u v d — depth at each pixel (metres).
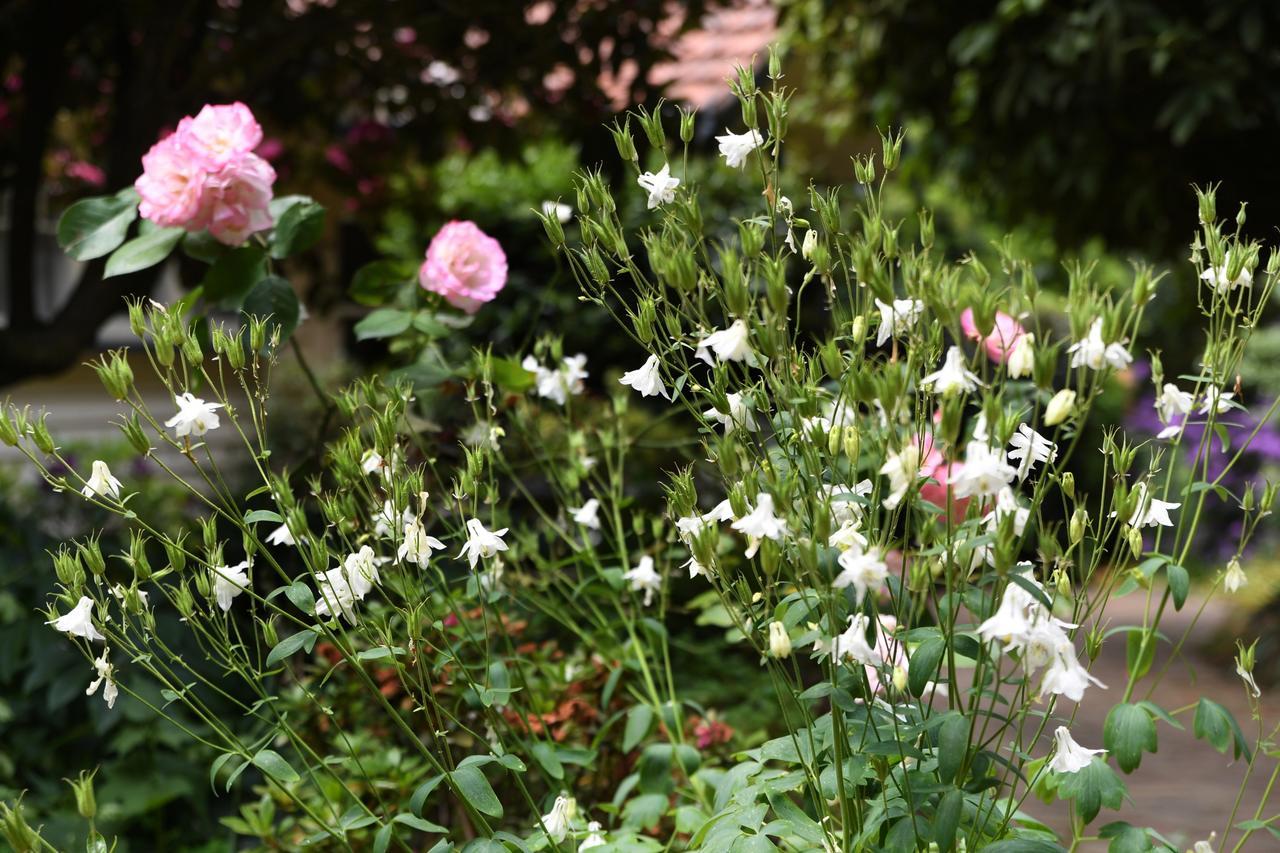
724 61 8.96
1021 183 7.14
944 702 2.98
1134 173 6.70
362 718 3.05
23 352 4.74
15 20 5.00
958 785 1.68
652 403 7.34
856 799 1.81
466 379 3.03
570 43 4.98
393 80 5.39
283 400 7.17
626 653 2.83
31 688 3.59
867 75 7.59
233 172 2.73
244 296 2.88
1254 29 5.70
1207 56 5.89
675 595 4.18
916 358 1.71
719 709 3.80
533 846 2.08
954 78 6.98
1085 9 6.16
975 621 1.90
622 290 7.48
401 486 1.92
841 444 1.77
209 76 4.90
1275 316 13.27
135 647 1.93
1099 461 9.95
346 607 1.93
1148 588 1.93
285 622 3.69
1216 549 10.34
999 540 1.54
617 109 5.03
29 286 5.01
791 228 1.79
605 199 1.84
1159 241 7.34
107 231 2.96
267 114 5.59
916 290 1.71
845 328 1.82
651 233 1.76
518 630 3.08
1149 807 4.18
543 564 2.82
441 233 3.05
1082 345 1.57
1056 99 6.35
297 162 6.24
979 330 1.54
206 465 6.97
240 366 1.91
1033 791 2.09
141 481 6.33
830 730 1.86
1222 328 1.90
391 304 3.21
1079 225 7.40
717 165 7.46
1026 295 1.60
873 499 1.73
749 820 1.83
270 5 4.95
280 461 5.98
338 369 7.57
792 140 9.88
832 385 2.08
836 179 9.91
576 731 2.88
